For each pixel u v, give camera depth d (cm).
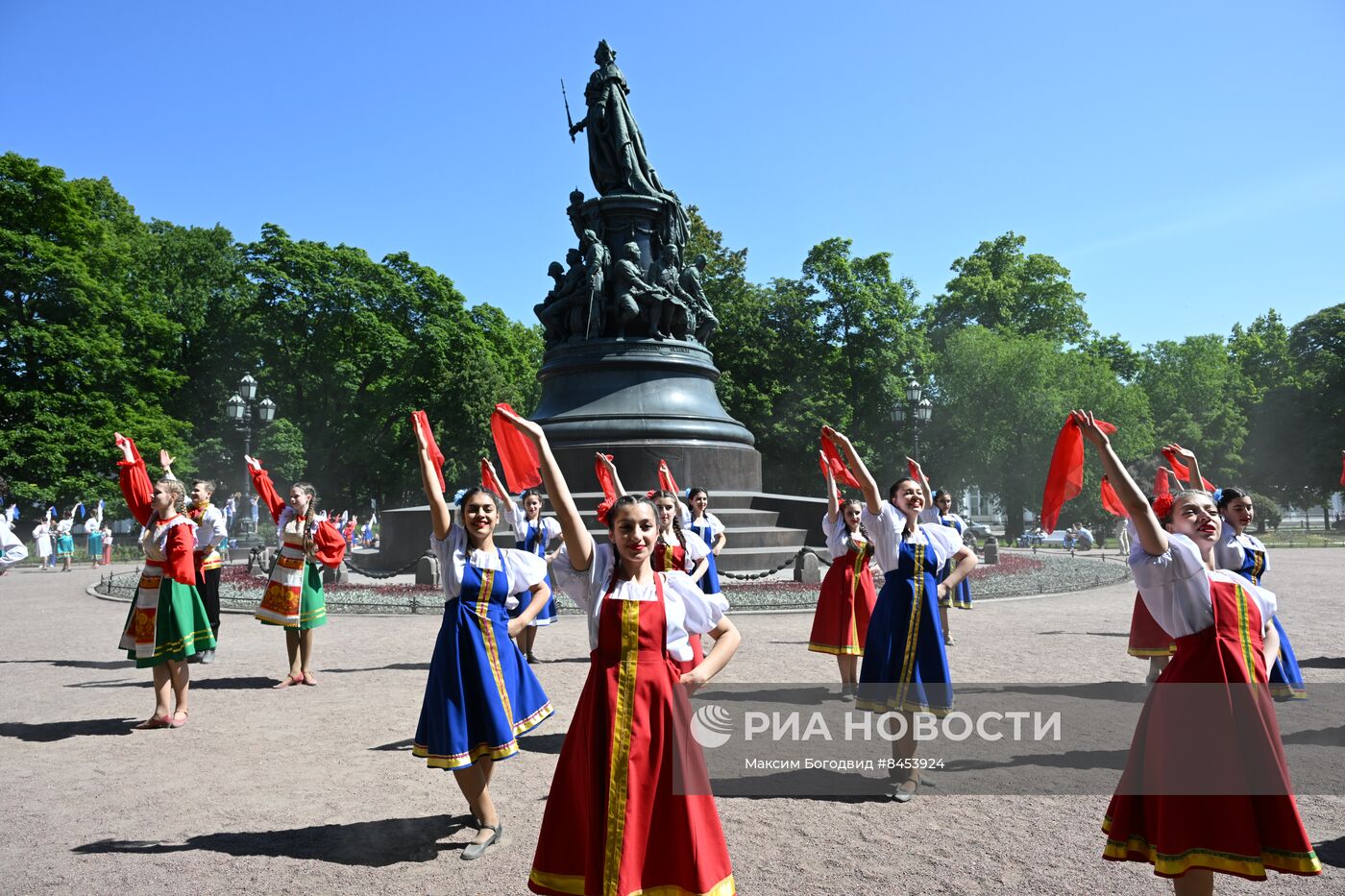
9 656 1180
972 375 5056
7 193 4209
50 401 4103
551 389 2559
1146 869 461
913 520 631
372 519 5269
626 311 2492
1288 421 6594
